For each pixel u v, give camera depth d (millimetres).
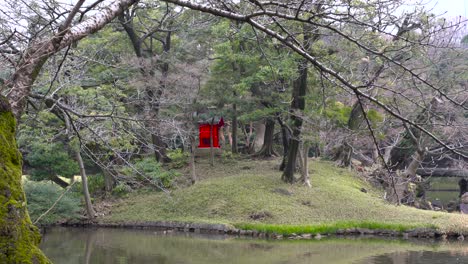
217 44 24234
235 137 32938
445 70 12492
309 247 18641
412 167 24078
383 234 21000
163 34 26969
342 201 23703
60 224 24000
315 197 24125
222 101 27828
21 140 13430
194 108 25516
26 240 2916
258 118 25453
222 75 26266
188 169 29266
